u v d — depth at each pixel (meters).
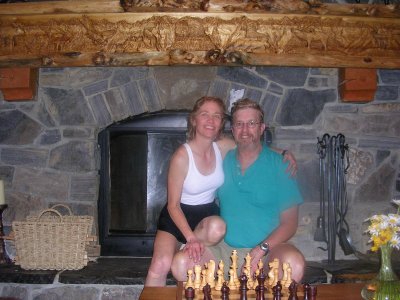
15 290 3.25
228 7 3.43
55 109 3.66
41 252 3.29
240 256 2.66
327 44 3.49
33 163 3.67
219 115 2.71
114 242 3.75
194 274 2.35
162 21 3.44
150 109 3.66
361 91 3.57
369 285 2.03
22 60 3.49
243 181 2.70
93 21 3.44
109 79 3.66
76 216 3.44
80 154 3.66
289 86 3.66
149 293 2.19
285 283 2.22
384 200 3.72
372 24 3.49
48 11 3.44
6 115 3.68
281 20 3.45
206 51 3.45
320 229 3.63
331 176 3.59
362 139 3.70
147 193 3.79
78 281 3.20
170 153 3.78
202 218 2.78
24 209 3.67
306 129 3.67
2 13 3.46
